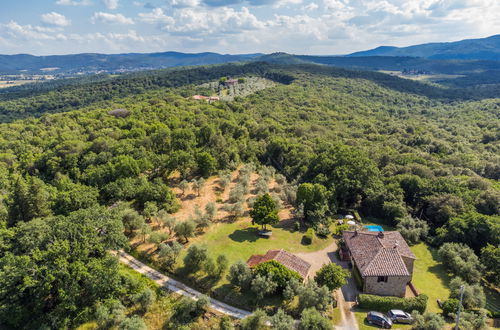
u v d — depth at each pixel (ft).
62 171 291.79
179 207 227.81
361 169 262.67
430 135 472.44
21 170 295.89
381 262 150.61
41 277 134.51
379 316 130.62
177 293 149.48
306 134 440.86
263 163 366.02
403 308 138.82
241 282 143.54
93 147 313.32
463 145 443.73
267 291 137.69
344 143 406.62
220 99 622.95
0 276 128.26
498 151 417.28
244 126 433.89
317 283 145.48
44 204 222.48
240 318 133.90
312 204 224.53
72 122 423.64
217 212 225.15
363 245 167.94
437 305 146.72
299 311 135.23
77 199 217.77
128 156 273.75
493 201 227.81
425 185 261.85
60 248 138.82
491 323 133.90
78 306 141.08
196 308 137.08
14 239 163.73
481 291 145.69
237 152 339.16
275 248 186.70
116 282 142.00
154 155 287.48
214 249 180.04
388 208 238.07
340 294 151.43
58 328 130.41
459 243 199.82
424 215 255.29
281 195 255.50
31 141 363.56
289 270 146.20
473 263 170.19
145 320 135.85
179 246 167.22
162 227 200.13
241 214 221.87
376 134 476.95
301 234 205.77
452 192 249.55
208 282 155.22
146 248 181.57
